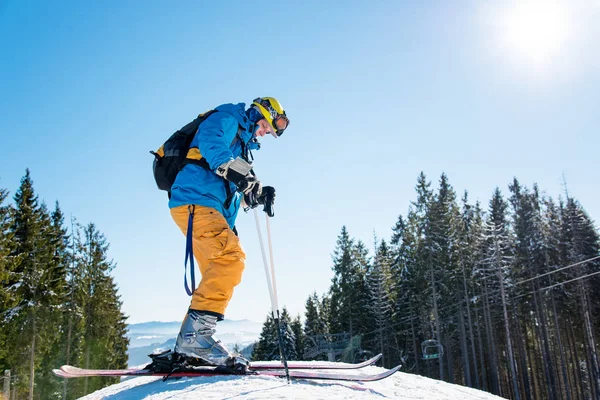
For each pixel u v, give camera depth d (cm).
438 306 3544
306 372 330
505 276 3688
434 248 3538
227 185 318
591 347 3212
